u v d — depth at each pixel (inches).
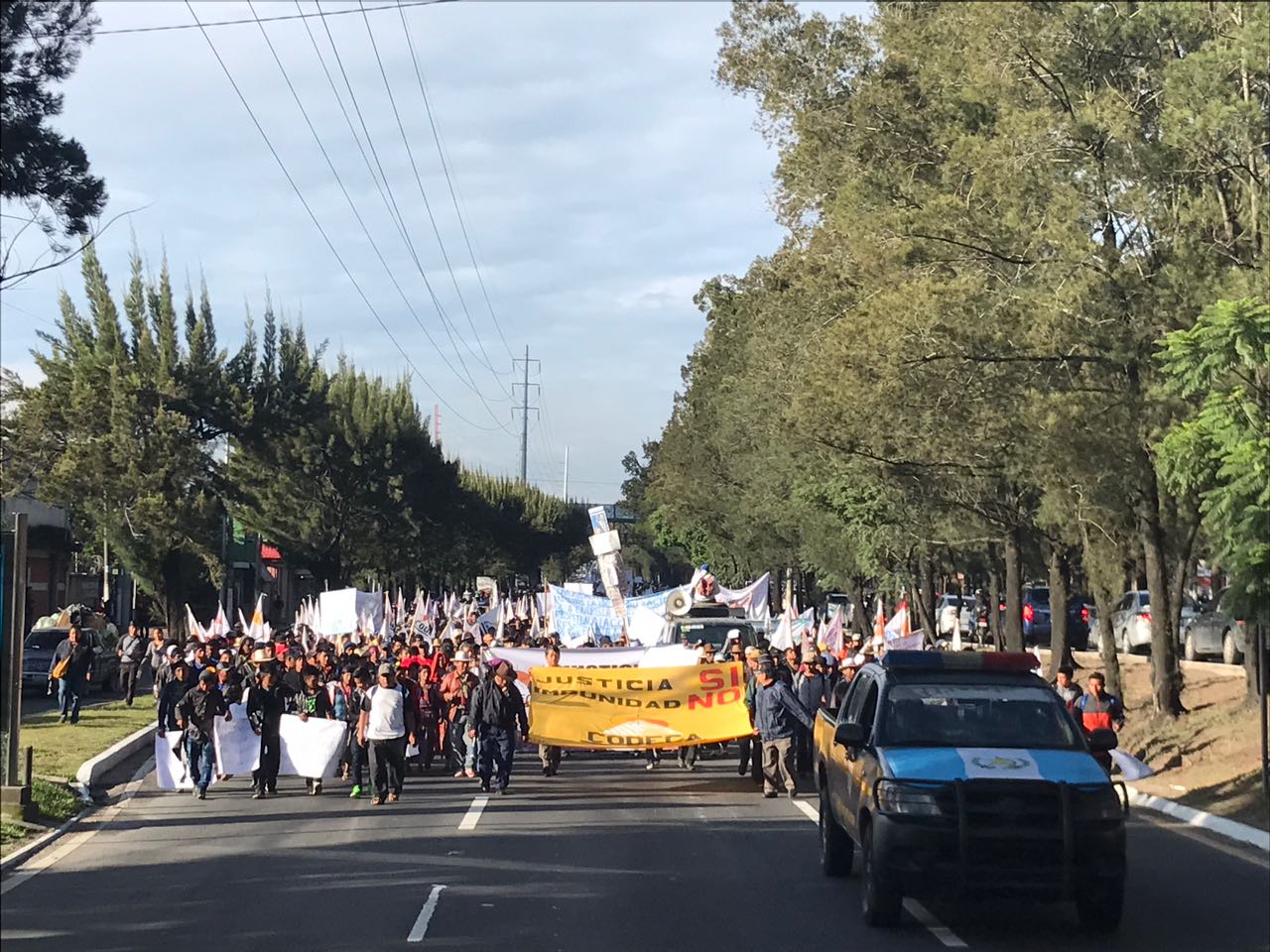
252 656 825.5
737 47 1083.9
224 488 2102.6
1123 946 401.1
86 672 1111.6
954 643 1316.4
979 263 892.0
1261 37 713.0
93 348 2031.3
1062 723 455.5
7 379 1994.3
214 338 2097.7
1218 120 724.7
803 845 592.4
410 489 2812.5
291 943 403.2
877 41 1000.2
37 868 544.7
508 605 1702.8
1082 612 1911.9
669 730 836.6
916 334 861.8
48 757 869.8
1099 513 1009.5
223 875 523.5
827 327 1062.4
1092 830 402.3
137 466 1952.5
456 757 877.2
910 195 974.4
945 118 954.7
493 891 485.4
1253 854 582.2
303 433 2474.2
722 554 2876.5
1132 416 848.9
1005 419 897.5
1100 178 799.1
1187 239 799.7
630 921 432.5
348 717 828.6
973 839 400.8
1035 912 450.9
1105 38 785.6
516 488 4768.7
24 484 1978.3
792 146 1085.8
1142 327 819.4
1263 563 587.5
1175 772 822.5
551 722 840.9
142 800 751.1
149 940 410.6
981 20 795.4
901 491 1141.1
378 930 420.2
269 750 756.0
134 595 2338.8
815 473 1465.3
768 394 1572.3
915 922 433.1
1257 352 601.9
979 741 446.6
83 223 542.6
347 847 586.9
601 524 1360.7
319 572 2687.0
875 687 482.0
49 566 2359.7
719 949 393.1
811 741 861.8
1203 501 648.4
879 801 415.5
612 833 625.6
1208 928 427.5
